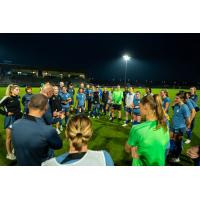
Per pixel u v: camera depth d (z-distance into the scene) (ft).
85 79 159.94
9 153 16.06
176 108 16.79
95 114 34.27
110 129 26.66
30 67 153.58
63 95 28.35
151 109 8.13
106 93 36.37
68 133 5.86
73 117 6.13
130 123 30.32
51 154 11.93
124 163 16.57
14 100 15.70
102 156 5.90
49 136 7.73
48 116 13.60
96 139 22.41
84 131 5.79
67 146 19.63
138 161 8.34
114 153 18.56
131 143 8.20
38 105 7.86
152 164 7.98
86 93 40.42
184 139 23.65
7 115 15.46
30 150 7.54
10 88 15.61
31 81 130.11
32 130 7.57
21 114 16.20
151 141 7.86
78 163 5.72
